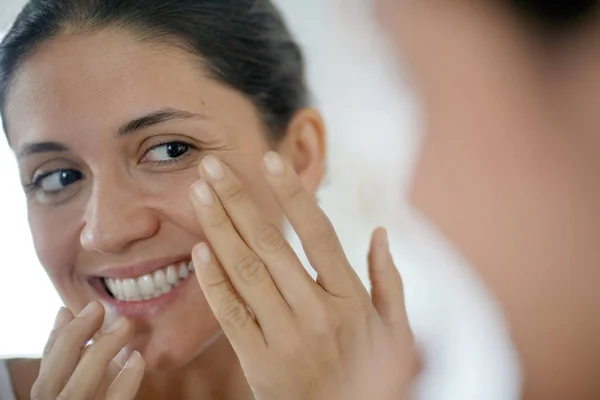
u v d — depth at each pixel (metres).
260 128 0.86
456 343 0.56
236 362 0.93
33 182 0.82
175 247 0.80
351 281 0.70
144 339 0.83
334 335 0.69
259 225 0.65
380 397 0.71
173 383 0.92
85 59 0.75
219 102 0.80
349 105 0.91
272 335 0.67
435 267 0.68
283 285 0.66
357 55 0.89
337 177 0.96
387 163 0.85
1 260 1.08
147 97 0.76
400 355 0.74
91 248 0.76
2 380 0.87
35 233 0.84
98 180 0.77
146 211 0.77
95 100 0.75
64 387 0.70
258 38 0.87
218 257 0.66
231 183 0.64
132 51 0.76
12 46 0.78
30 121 0.78
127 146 0.77
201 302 0.84
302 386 0.69
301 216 0.66
